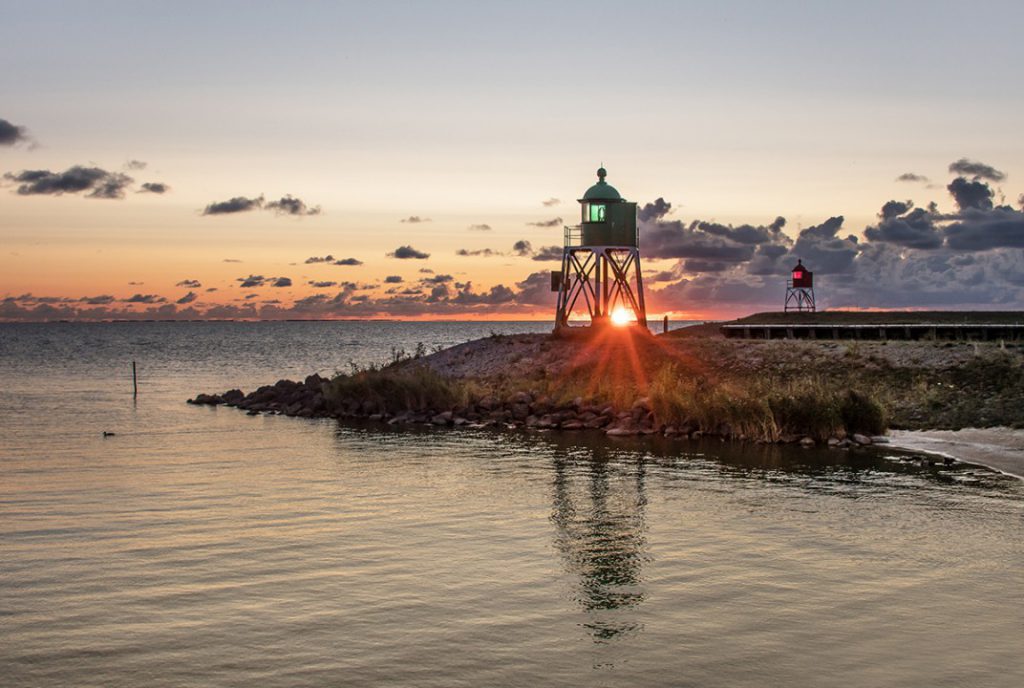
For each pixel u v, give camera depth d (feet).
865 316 292.81
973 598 66.44
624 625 62.85
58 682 55.36
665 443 138.00
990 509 91.40
